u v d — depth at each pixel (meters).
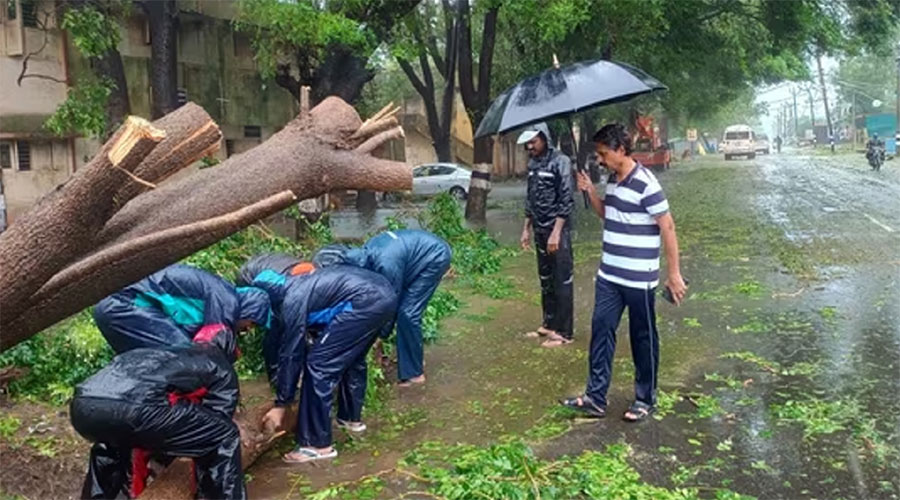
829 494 3.94
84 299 3.58
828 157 51.53
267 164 3.98
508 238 15.50
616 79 5.86
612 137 4.98
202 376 3.79
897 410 5.04
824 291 8.87
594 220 18.31
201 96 17.67
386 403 5.63
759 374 5.92
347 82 13.78
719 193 24.23
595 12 14.25
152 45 12.67
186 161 3.68
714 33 20.39
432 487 4.16
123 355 3.85
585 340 7.18
